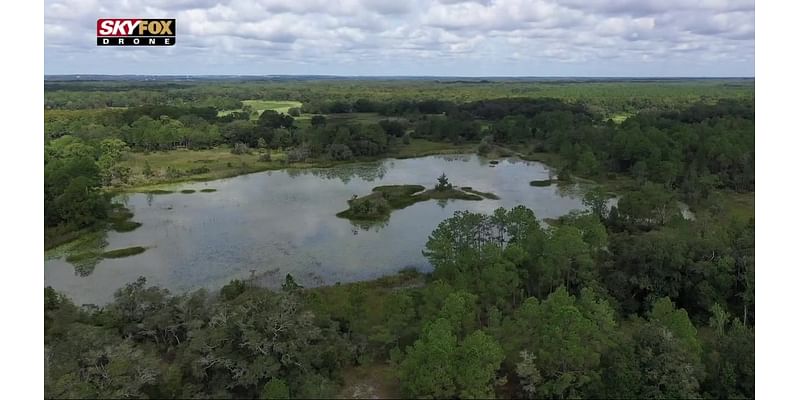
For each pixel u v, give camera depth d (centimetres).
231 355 4225
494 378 4062
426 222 9256
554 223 8912
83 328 4366
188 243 8088
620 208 8531
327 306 5191
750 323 5559
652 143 12019
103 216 8844
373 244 8125
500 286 5153
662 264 5741
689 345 4172
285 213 9675
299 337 4359
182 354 4359
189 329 4644
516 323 4459
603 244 6188
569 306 4175
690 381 3916
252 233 8569
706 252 5862
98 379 3869
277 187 11706
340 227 8931
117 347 4031
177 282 6712
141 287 5347
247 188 11588
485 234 6762
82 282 6688
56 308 5362
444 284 5019
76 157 11138
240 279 6794
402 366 4150
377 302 5791
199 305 5031
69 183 8794
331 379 4438
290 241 8219
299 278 6856
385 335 4609
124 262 7331
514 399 4191
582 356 3956
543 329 4247
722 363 4084
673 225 7244
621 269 6006
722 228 6631
